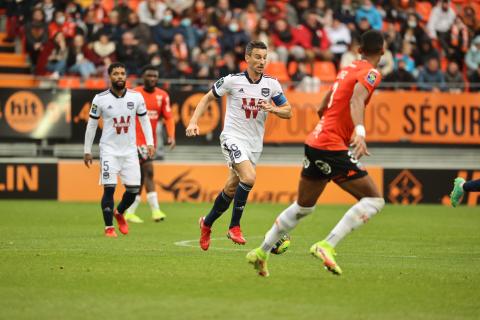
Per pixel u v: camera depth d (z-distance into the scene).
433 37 74.69
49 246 32.53
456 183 32.66
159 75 63.56
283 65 66.88
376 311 19.59
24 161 59.62
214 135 61.78
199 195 61.03
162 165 60.66
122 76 37.47
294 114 62.59
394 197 62.97
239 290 22.14
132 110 37.97
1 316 18.61
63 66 63.78
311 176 23.83
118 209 38.34
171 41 66.69
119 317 18.53
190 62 64.81
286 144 62.91
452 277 25.23
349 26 71.38
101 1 70.06
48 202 58.22
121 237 36.91
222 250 32.03
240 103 30.45
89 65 63.78
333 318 18.69
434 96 64.06
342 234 23.38
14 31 68.94
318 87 64.12
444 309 20.02
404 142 64.06
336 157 23.31
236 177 29.92
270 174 61.78
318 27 69.94
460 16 76.25
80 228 40.94
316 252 23.50
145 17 68.25
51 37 63.84
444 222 47.72
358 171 23.39
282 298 21.05
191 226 43.00
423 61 70.38
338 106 23.42
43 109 59.47
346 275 25.20
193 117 30.28
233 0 72.06
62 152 60.91
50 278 23.78
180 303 20.20
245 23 69.69
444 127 64.31
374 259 30.08
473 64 72.19
